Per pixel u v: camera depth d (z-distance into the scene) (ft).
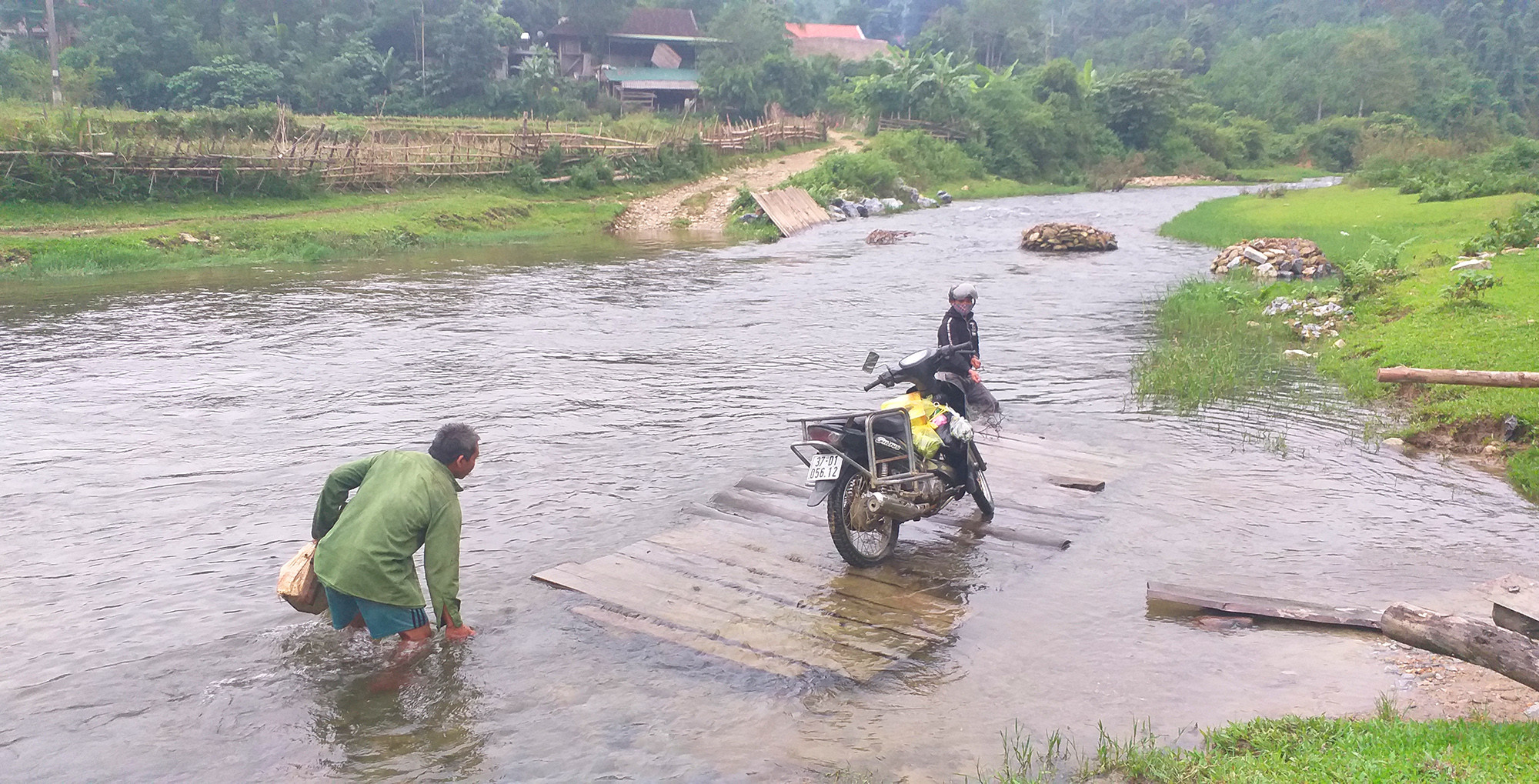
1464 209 91.20
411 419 32.55
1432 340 38.34
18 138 82.38
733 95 217.15
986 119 200.95
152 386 36.91
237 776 13.71
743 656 17.01
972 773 13.66
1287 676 16.34
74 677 16.33
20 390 36.22
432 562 17.15
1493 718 14.57
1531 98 347.36
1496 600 18.66
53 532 22.74
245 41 199.72
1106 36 444.55
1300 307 50.75
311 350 43.98
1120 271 73.41
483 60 205.87
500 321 52.01
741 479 26.53
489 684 16.14
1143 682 16.16
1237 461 28.22
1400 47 321.93
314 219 89.45
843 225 115.96
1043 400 35.58
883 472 21.72
